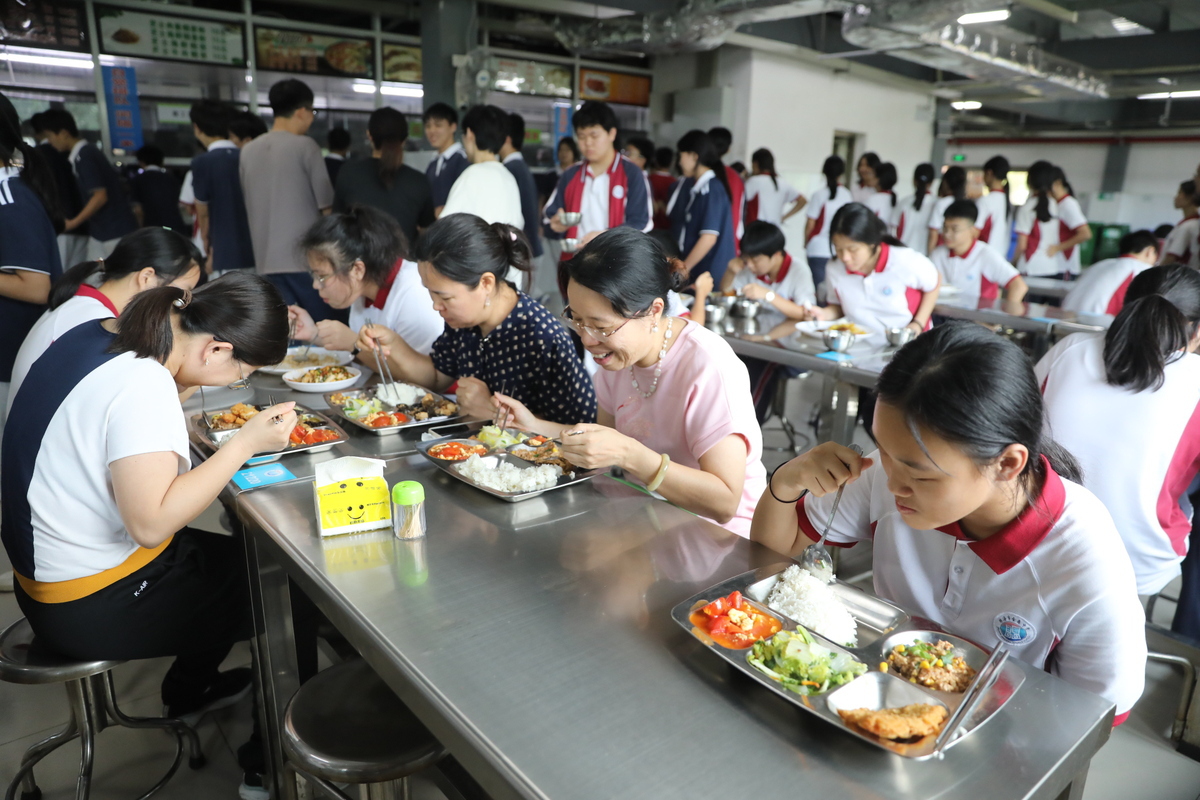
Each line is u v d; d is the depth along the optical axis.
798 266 3.81
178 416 1.25
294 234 3.45
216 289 1.30
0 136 2.23
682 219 4.54
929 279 3.14
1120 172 10.45
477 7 6.57
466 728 0.79
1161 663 2.14
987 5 4.89
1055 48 7.50
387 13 6.24
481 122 3.40
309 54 6.04
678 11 5.95
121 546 1.35
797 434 4.02
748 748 0.78
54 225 2.45
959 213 4.13
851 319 3.31
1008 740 0.79
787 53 7.86
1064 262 6.33
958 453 0.80
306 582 1.13
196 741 1.72
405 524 1.20
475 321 1.78
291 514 1.30
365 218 2.11
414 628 0.97
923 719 0.78
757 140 8.05
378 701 1.23
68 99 5.16
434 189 4.15
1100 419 1.61
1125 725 1.90
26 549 1.30
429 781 1.73
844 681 0.86
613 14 7.11
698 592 1.07
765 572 1.11
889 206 6.31
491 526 1.27
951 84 8.73
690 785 0.72
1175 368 1.56
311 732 1.16
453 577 1.10
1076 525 0.93
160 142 5.57
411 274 2.23
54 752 1.77
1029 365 0.83
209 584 1.50
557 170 6.93
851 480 1.06
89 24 5.11
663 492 1.39
